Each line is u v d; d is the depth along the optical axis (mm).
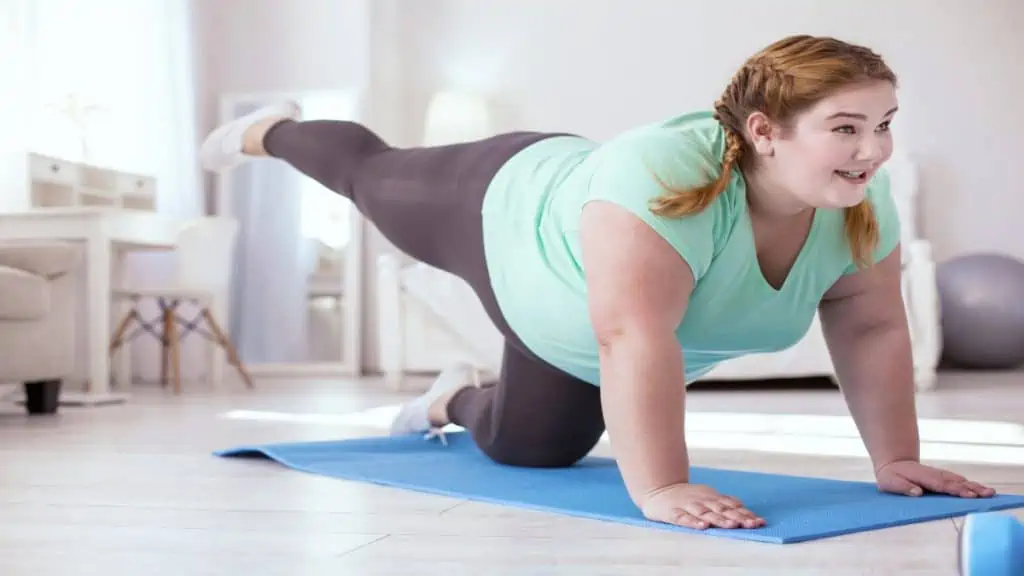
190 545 1313
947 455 2182
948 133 6055
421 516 1518
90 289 4551
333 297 6359
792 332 1616
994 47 6012
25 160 4887
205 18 6672
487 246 1739
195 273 5398
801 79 1316
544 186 1655
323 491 1776
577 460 2010
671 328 1402
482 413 2086
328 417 3461
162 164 6008
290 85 6625
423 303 4730
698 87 6281
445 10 6520
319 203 6391
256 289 6395
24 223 4625
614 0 6355
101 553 1270
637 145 1447
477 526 1427
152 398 4516
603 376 1437
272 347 6359
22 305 3484
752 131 1373
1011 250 6016
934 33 6051
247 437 2797
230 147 2383
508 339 1853
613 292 1389
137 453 2398
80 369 5211
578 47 6398
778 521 1367
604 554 1223
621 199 1393
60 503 1672
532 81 6438
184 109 6188
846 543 1261
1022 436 2500
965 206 6039
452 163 1870
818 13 6156
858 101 1304
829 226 1503
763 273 1524
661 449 1398
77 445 2594
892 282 1598
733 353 1693
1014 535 866
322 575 1136
